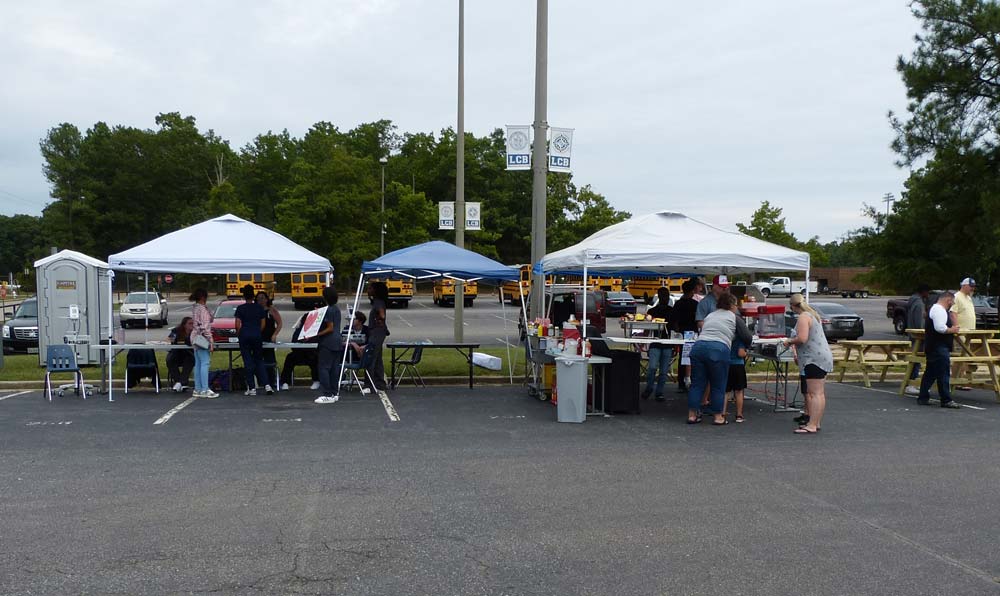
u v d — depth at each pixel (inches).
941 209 904.3
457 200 807.1
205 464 300.4
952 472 297.9
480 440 351.9
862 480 284.4
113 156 2881.4
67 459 306.8
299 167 1977.1
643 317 484.4
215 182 2994.6
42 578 184.2
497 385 542.6
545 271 508.7
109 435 354.9
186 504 246.1
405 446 337.1
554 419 407.8
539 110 556.1
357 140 2861.7
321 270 499.8
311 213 1898.4
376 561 197.6
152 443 338.3
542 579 186.4
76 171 2864.2
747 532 223.0
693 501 254.8
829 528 227.5
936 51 861.2
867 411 444.5
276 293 2218.3
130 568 191.2
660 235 454.0
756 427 390.9
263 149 2923.2
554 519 233.9
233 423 387.2
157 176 2920.8
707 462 311.6
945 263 922.7
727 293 403.2
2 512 236.2
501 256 2716.5
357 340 536.7
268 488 266.1
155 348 466.0
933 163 905.5
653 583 184.4
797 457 322.0
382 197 2043.6
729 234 464.4
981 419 418.9
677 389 528.4
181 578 185.2
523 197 2699.3
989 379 541.3
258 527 223.9
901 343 575.2
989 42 829.8
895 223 954.7
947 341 460.4
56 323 606.2
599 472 293.1
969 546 212.7
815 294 2704.2
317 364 513.7
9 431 363.6
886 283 980.6
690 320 473.4
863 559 201.6
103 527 222.4
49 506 242.7
